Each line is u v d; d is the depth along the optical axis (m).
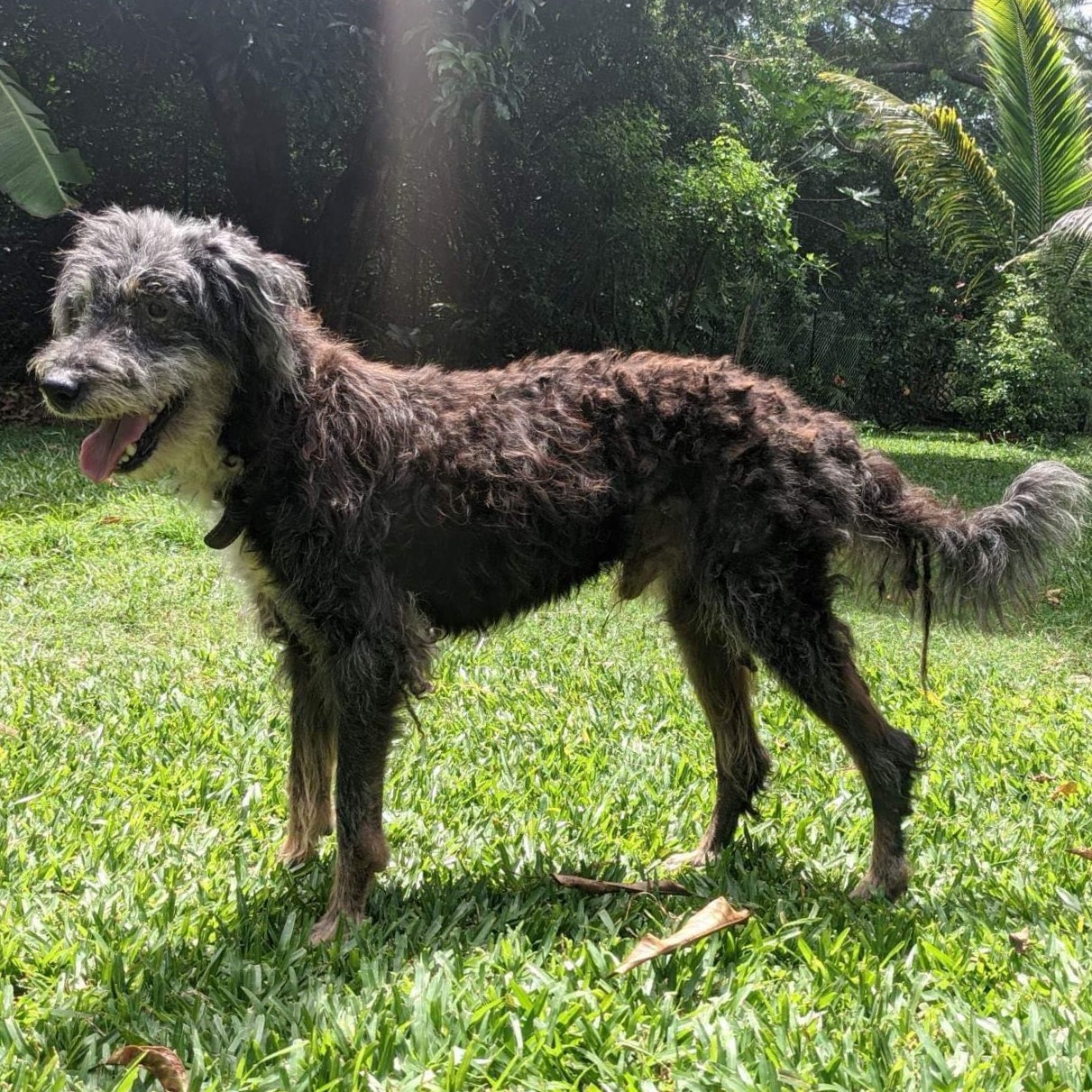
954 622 1.06
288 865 1.04
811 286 6.38
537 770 1.27
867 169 6.80
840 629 1.01
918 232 6.59
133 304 0.93
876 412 6.36
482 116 3.37
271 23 3.14
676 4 4.18
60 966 0.84
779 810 1.19
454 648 1.70
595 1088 0.68
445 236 4.18
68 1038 0.75
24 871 0.98
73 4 3.66
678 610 1.11
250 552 0.96
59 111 4.04
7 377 4.04
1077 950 0.87
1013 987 0.82
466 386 1.03
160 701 1.47
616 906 0.96
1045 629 2.02
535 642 1.79
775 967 0.87
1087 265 4.72
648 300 4.15
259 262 0.95
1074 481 1.03
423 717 1.44
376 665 0.94
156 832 1.10
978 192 4.89
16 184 1.54
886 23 8.00
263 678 1.57
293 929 0.91
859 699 1.01
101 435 0.95
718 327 5.21
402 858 1.05
